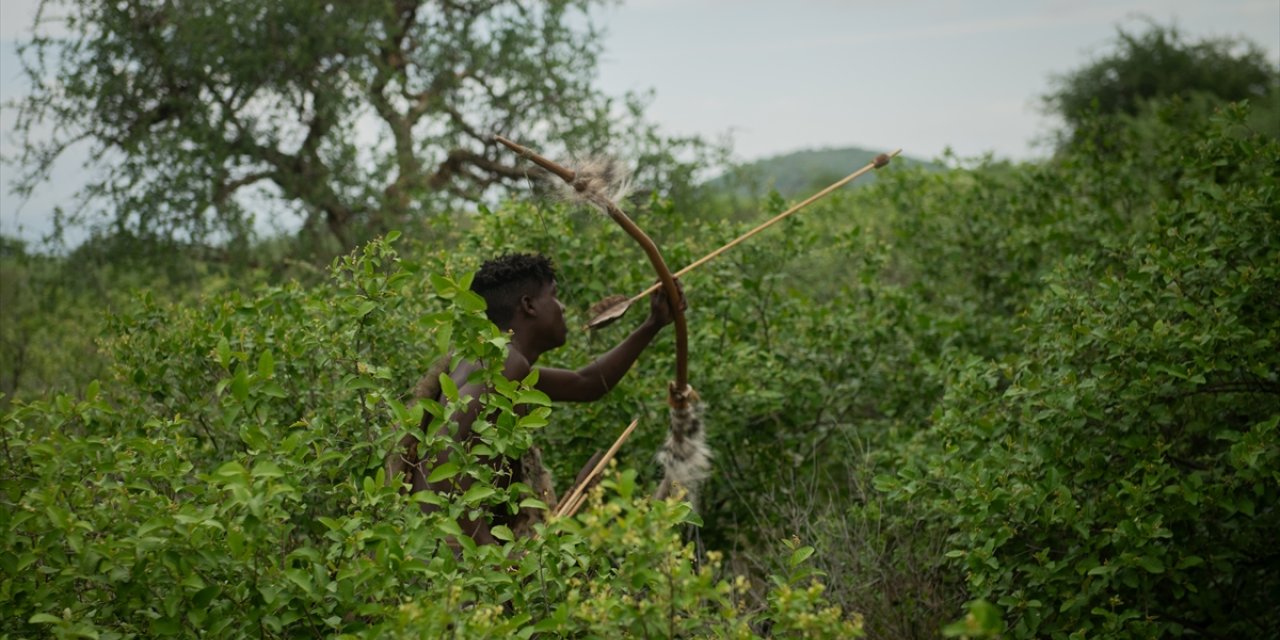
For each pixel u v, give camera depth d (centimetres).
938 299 659
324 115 868
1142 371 383
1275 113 999
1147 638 349
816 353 565
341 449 323
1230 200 444
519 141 989
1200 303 414
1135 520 354
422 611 226
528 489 289
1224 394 423
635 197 539
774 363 524
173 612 242
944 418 413
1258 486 360
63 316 870
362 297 341
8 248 898
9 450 293
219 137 881
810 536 439
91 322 802
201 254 916
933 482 403
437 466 293
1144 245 462
